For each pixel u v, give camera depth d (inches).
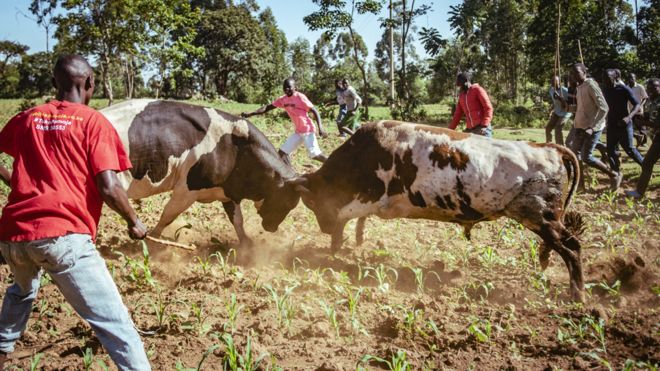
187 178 247.9
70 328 177.3
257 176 261.0
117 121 226.8
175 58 1181.7
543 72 1615.4
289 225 311.6
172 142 237.1
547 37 1455.5
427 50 1080.8
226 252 263.9
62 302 197.0
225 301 195.3
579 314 186.4
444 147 227.3
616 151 401.1
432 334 177.2
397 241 285.4
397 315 190.9
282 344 169.9
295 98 382.9
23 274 127.9
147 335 173.8
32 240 117.7
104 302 122.5
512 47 2158.0
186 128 242.1
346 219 256.5
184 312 187.3
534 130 969.5
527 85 2475.4
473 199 223.6
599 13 1374.3
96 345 165.9
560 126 478.9
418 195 233.9
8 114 1242.6
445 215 235.8
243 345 166.7
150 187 238.2
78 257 120.2
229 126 253.9
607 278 228.7
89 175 124.7
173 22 1157.7
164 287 216.4
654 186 404.5
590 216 319.3
